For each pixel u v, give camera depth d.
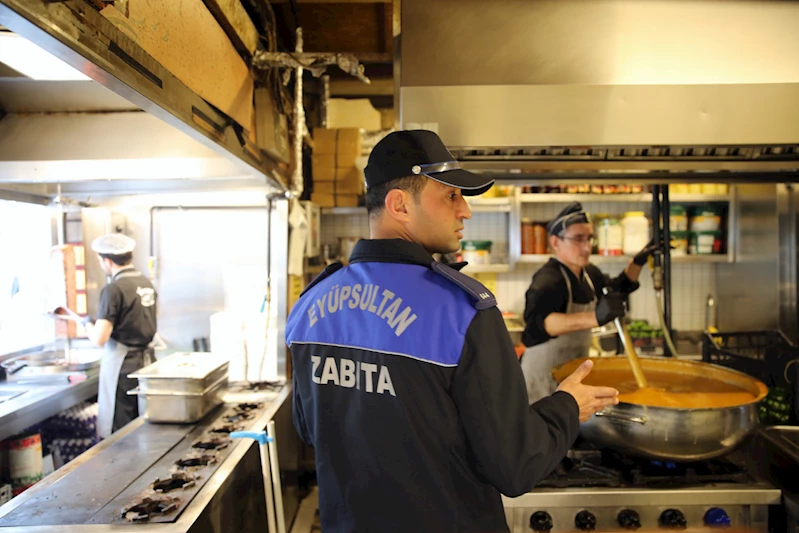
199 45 1.30
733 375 1.75
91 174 1.95
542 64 1.67
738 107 1.60
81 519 1.29
